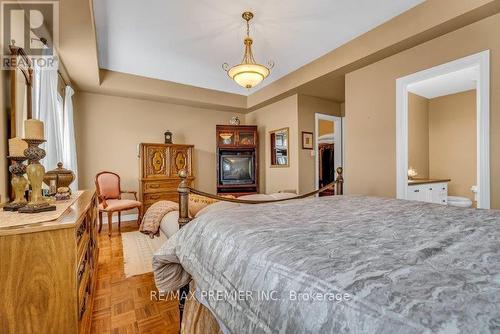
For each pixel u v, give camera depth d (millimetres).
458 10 2078
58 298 1111
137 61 3635
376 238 943
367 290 569
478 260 723
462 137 4379
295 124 4465
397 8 2414
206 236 1180
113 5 2320
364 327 498
